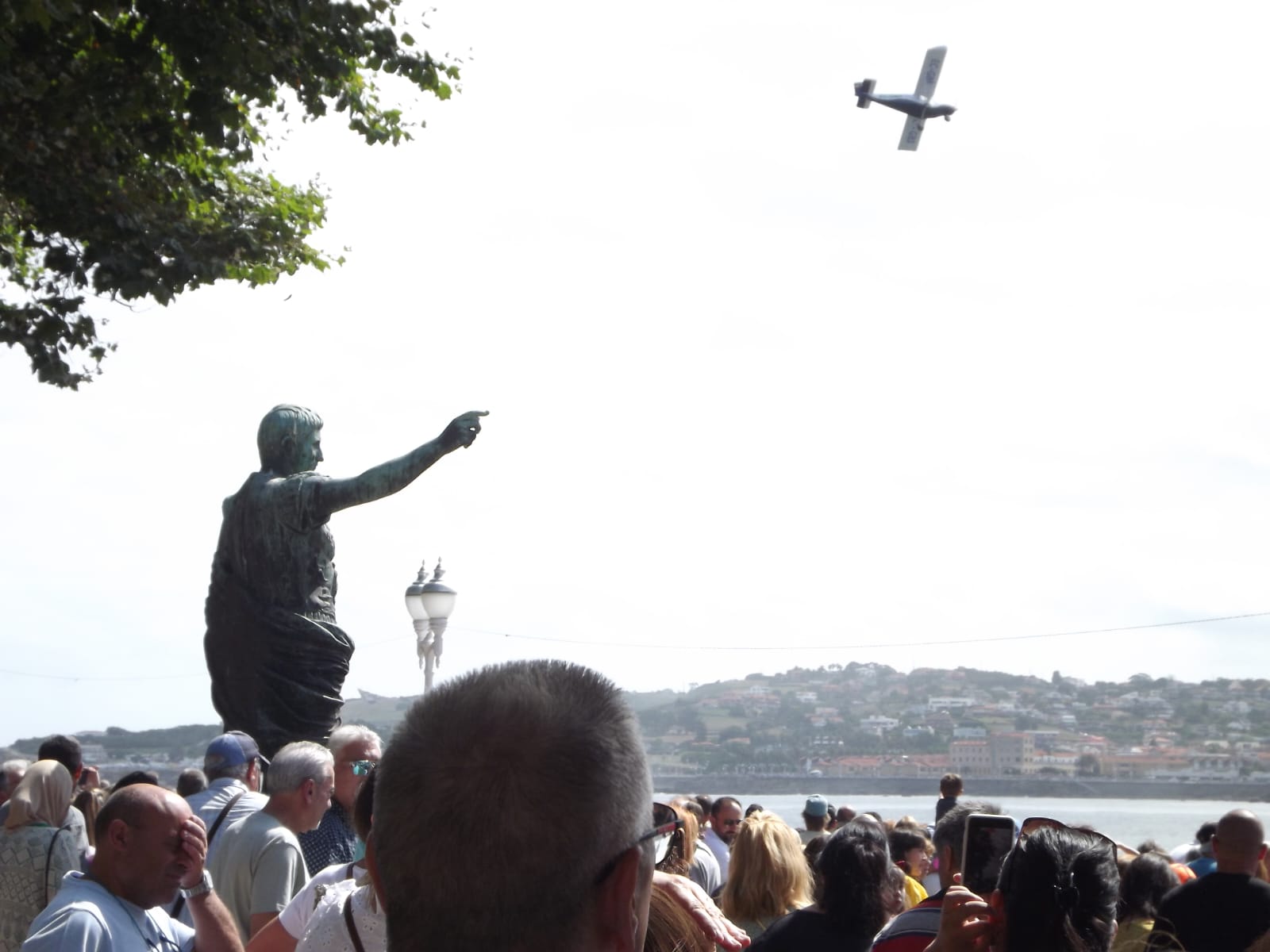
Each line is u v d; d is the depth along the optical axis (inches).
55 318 491.2
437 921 73.0
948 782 532.7
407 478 438.3
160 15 428.1
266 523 449.4
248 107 498.6
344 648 460.8
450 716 75.3
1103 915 146.6
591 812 73.0
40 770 257.6
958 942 148.6
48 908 195.3
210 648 461.4
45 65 435.2
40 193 458.9
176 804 199.9
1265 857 285.0
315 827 259.3
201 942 206.2
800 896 255.9
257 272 562.9
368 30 460.1
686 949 125.0
